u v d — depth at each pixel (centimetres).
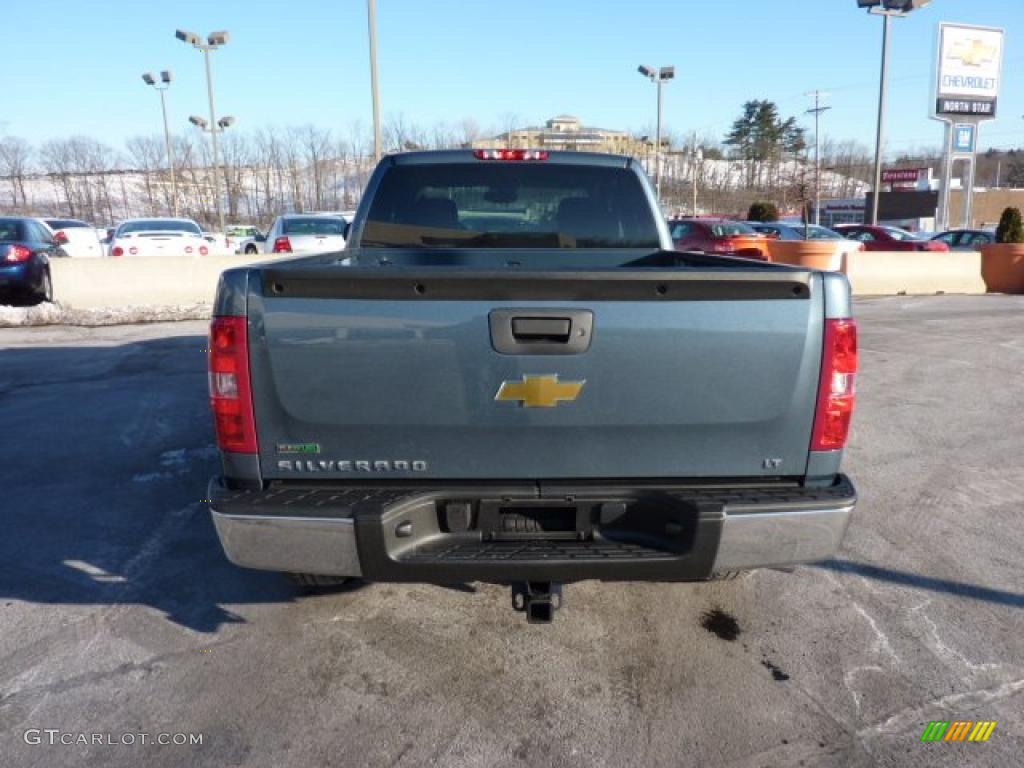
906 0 2736
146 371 825
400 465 258
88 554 394
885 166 8644
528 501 259
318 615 337
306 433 255
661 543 261
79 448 563
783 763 249
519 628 328
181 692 283
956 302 1508
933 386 782
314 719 268
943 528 436
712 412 255
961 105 3083
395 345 247
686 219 2009
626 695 283
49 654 306
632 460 259
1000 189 6469
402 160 443
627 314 247
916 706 278
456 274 242
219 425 256
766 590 362
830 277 253
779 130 7725
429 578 254
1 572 374
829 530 257
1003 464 546
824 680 293
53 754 250
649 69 3403
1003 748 256
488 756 251
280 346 248
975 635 324
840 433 260
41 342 1006
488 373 248
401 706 276
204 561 387
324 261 381
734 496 256
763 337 251
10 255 1201
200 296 1313
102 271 1249
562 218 453
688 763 249
